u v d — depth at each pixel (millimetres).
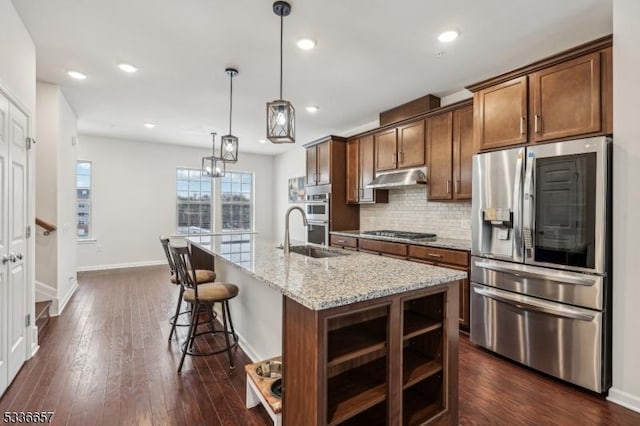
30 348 2574
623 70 1990
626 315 2004
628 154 1979
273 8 2191
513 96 2562
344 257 2377
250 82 3486
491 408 1983
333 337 1569
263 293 2457
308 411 1331
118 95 3902
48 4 2182
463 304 3045
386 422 1503
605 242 2047
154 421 1841
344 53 2836
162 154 6734
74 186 4629
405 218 4477
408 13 2256
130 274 5766
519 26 2400
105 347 2803
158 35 2562
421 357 1806
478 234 2756
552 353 2283
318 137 6129
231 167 7617
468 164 3305
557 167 2238
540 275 2316
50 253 3607
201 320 3496
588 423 1841
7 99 2162
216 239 3725
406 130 4051
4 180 2131
